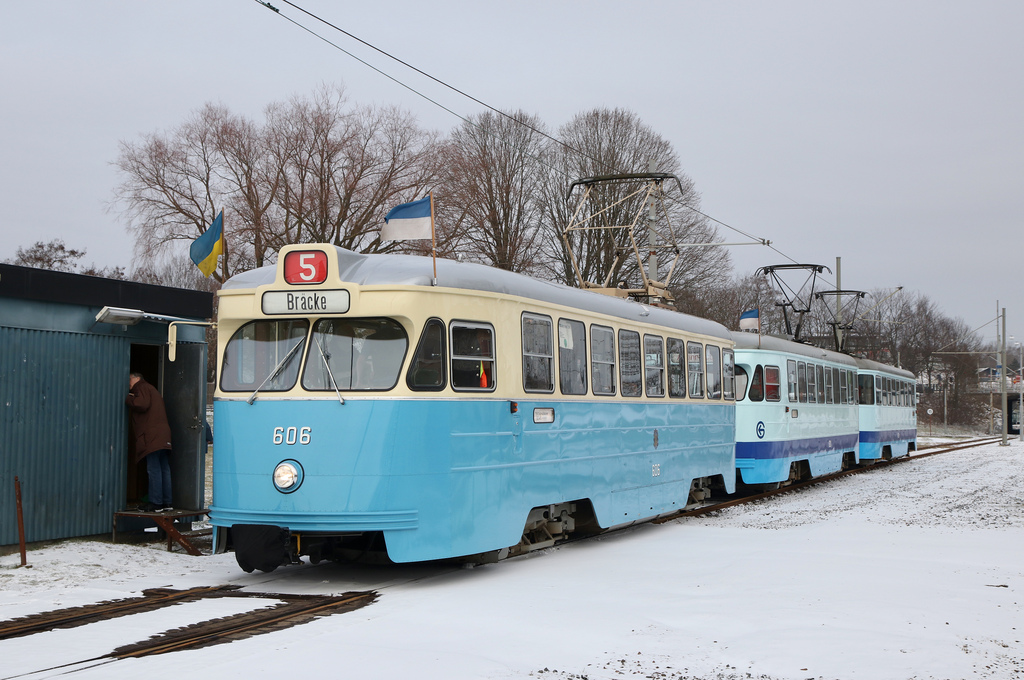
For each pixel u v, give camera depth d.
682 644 6.95
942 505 17.42
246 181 30.14
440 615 7.88
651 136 37.31
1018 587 9.14
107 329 11.81
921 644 6.94
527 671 6.21
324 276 9.29
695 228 37.81
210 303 12.98
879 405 30.05
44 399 11.08
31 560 10.25
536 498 10.77
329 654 6.54
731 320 58.22
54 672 5.96
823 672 6.26
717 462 16.61
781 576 9.70
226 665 6.20
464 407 9.60
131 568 10.29
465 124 36.03
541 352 11.02
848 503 17.84
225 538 9.47
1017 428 101.50
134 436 13.11
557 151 36.53
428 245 30.59
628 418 13.16
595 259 35.50
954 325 98.12
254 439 9.24
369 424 9.00
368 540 9.63
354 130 30.73
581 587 9.20
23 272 10.77
